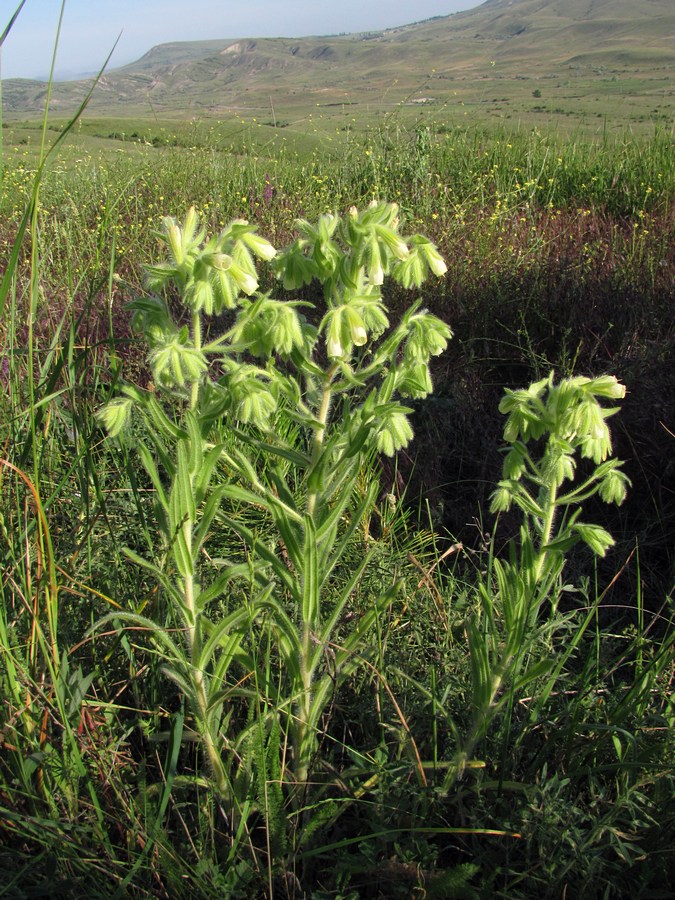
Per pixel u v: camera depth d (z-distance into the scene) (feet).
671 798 6.69
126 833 6.28
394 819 6.77
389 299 17.07
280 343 5.31
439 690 7.96
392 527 10.52
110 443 9.89
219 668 6.17
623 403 12.94
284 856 6.46
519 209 26.21
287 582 6.19
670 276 18.30
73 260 18.03
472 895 6.09
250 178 30.27
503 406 6.19
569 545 6.06
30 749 6.27
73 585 7.78
